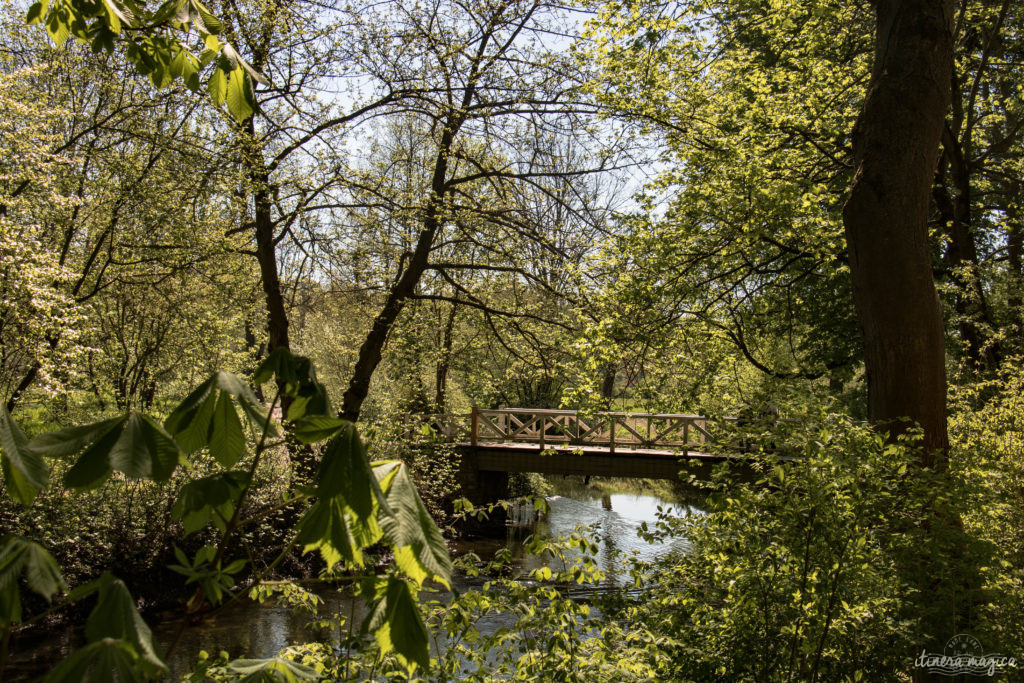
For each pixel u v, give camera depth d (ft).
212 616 4.17
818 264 34.94
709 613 15.16
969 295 31.37
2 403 3.75
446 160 42.60
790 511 13.08
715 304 32.14
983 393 26.78
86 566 29.19
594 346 28.99
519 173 40.11
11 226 26.81
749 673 14.07
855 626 14.28
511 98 38.60
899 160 20.20
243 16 34.76
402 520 3.62
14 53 36.47
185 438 3.84
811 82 34.40
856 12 34.88
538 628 11.57
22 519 26.81
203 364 50.11
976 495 15.53
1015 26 39.24
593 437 51.93
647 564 15.90
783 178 32.17
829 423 13.83
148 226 37.78
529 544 11.56
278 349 4.10
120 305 47.98
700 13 32.37
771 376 15.85
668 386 30.25
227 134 36.37
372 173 41.70
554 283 38.45
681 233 29.86
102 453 3.63
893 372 19.88
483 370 52.29
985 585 14.79
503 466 51.24
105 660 2.76
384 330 44.19
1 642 3.16
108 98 38.60
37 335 28.30
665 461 48.03
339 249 41.57
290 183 39.11
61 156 31.96
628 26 30.68
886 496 13.85
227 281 46.29
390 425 39.29
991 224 37.29
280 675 4.77
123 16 6.77
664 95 32.73
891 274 19.97
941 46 20.43
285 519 35.58
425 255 43.06
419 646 3.96
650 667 12.48
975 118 41.06
